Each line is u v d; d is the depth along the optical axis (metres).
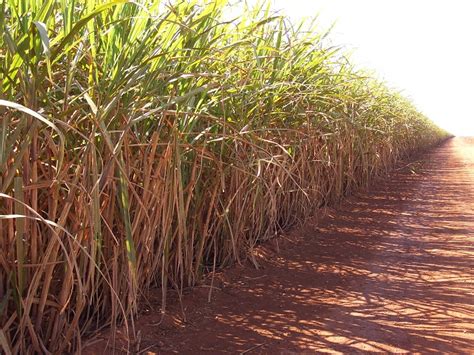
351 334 3.23
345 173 7.71
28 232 2.37
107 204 2.69
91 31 2.44
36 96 2.20
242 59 3.90
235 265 4.44
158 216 3.00
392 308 3.71
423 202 9.01
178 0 2.97
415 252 5.39
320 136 5.64
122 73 2.54
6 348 2.03
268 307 3.67
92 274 2.42
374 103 8.05
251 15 4.08
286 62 4.44
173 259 3.68
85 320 2.96
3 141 2.03
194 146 3.21
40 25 1.80
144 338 3.01
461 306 3.75
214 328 3.26
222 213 4.14
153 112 2.53
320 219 6.69
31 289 2.33
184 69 2.83
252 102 3.87
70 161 2.44
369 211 7.76
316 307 3.71
